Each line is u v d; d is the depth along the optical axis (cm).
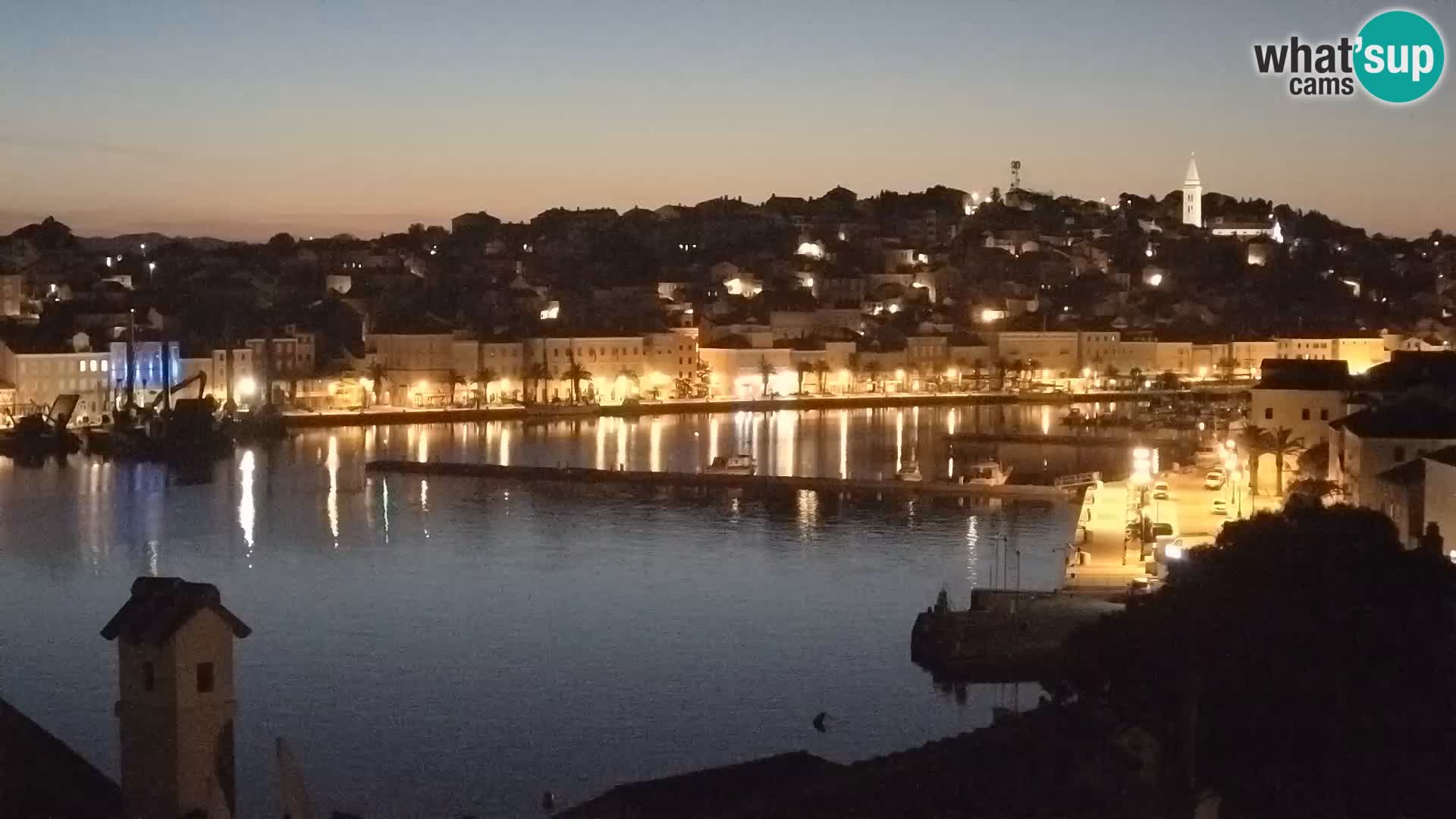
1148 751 8894
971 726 11475
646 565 18138
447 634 14500
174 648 5738
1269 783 8681
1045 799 8431
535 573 17625
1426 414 16425
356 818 8719
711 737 11306
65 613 15325
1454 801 8438
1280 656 9000
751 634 14450
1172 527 16875
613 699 12288
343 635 14500
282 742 6388
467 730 11462
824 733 11394
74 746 10606
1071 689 10606
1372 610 9238
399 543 19812
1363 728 8750
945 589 15075
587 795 10019
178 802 5734
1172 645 9250
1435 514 12938
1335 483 17312
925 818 8119
